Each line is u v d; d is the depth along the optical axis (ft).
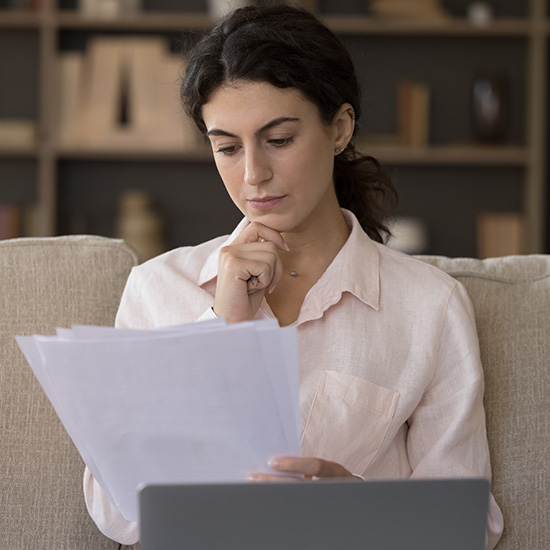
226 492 3.41
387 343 5.32
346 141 5.38
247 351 3.73
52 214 14.19
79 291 5.90
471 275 5.95
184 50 6.03
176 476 4.09
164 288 5.54
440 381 5.38
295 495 3.42
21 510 5.58
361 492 3.43
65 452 5.66
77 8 14.71
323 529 3.44
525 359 5.71
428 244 15.10
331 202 5.57
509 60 14.97
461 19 14.66
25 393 5.74
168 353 3.73
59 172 14.87
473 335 5.43
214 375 3.77
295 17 5.14
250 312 5.05
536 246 14.44
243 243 5.07
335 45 5.24
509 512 5.48
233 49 4.78
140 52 14.17
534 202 14.46
